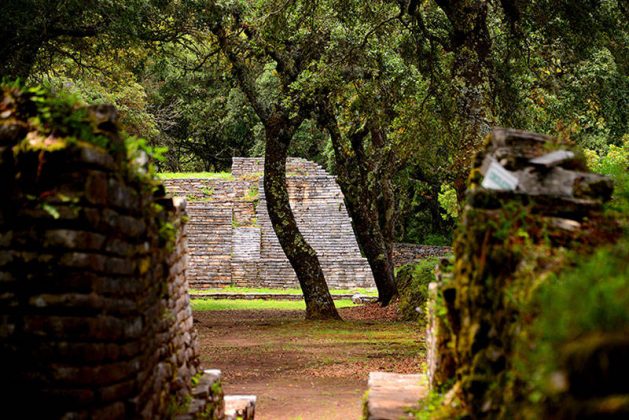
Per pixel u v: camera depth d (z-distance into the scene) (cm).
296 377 1558
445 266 756
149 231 655
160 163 6341
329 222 5078
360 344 2077
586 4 2223
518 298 488
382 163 3550
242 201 5162
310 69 2794
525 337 447
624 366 315
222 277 4784
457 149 2281
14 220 542
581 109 2662
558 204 604
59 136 545
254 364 1739
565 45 2408
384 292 3409
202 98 5962
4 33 2286
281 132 2866
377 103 2780
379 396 833
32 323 541
